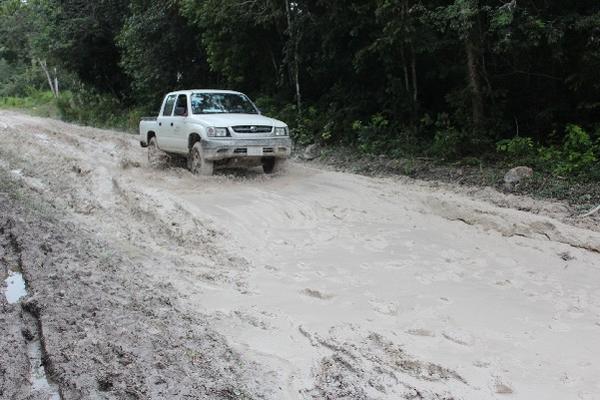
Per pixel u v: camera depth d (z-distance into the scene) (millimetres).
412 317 5340
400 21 13031
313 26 16656
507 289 6137
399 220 8859
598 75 11594
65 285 5676
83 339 4570
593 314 5461
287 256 7324
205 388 3932
